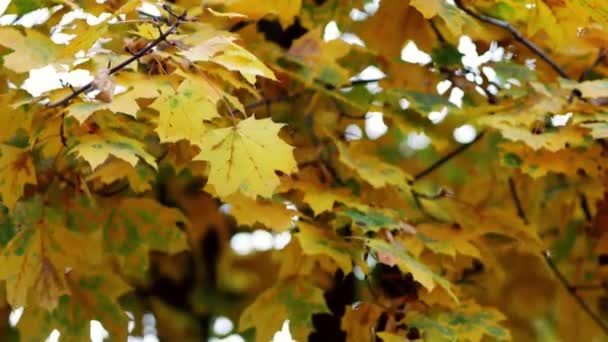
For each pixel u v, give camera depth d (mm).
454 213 2926
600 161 2668
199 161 2684
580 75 3018
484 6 2930
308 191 2627
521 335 4273
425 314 2691
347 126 3217
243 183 2072
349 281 3154
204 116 2080
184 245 2826
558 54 3016
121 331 2674
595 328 3881
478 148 3609
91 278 2627
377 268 2869
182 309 4773
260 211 2516
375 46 3045
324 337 3123
